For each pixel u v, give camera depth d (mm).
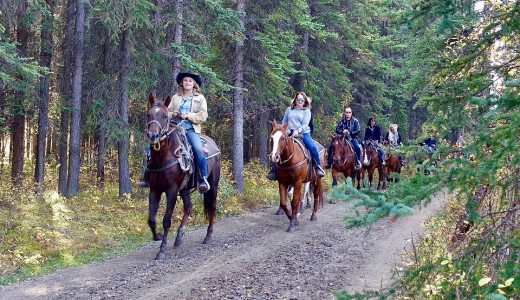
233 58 16750
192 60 13188
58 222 10273
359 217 2943
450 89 4004
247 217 12867
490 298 2613
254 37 15727
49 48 15250
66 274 7645
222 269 7633
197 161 9094
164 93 15289
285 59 16641
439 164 3275
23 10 12469
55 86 18859
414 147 3812
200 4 13648
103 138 18047
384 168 18844
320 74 22672
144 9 12500
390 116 29812
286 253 8633
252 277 7172
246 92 17547
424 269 3619
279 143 10117
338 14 21641
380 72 27078
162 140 8234
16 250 8312
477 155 3098
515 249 3225
